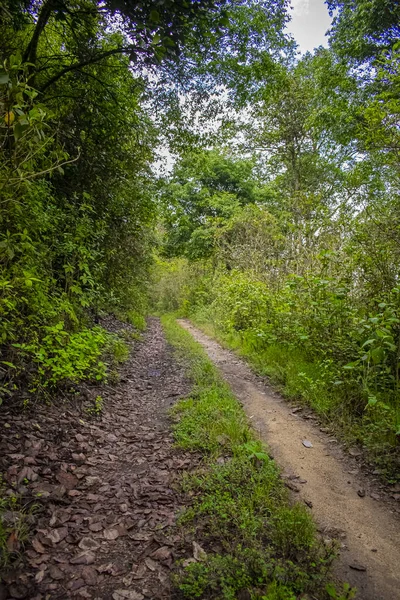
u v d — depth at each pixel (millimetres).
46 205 5703
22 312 4688
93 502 2824
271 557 2279
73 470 3213
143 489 3047
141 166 9883
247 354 8094
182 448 3791
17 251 4355
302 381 5605
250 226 14453
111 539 2420
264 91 9008
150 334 12648
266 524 2559
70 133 6703
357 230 6117
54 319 5289
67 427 3906
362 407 4605
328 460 3727
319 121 12086
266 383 6227
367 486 3283
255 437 4062
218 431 4000
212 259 18953
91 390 5078
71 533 2434
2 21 4445
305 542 2391
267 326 8125
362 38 10266
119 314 11609
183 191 19984
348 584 2105
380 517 2842
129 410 4969
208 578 2076
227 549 2318
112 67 7523
